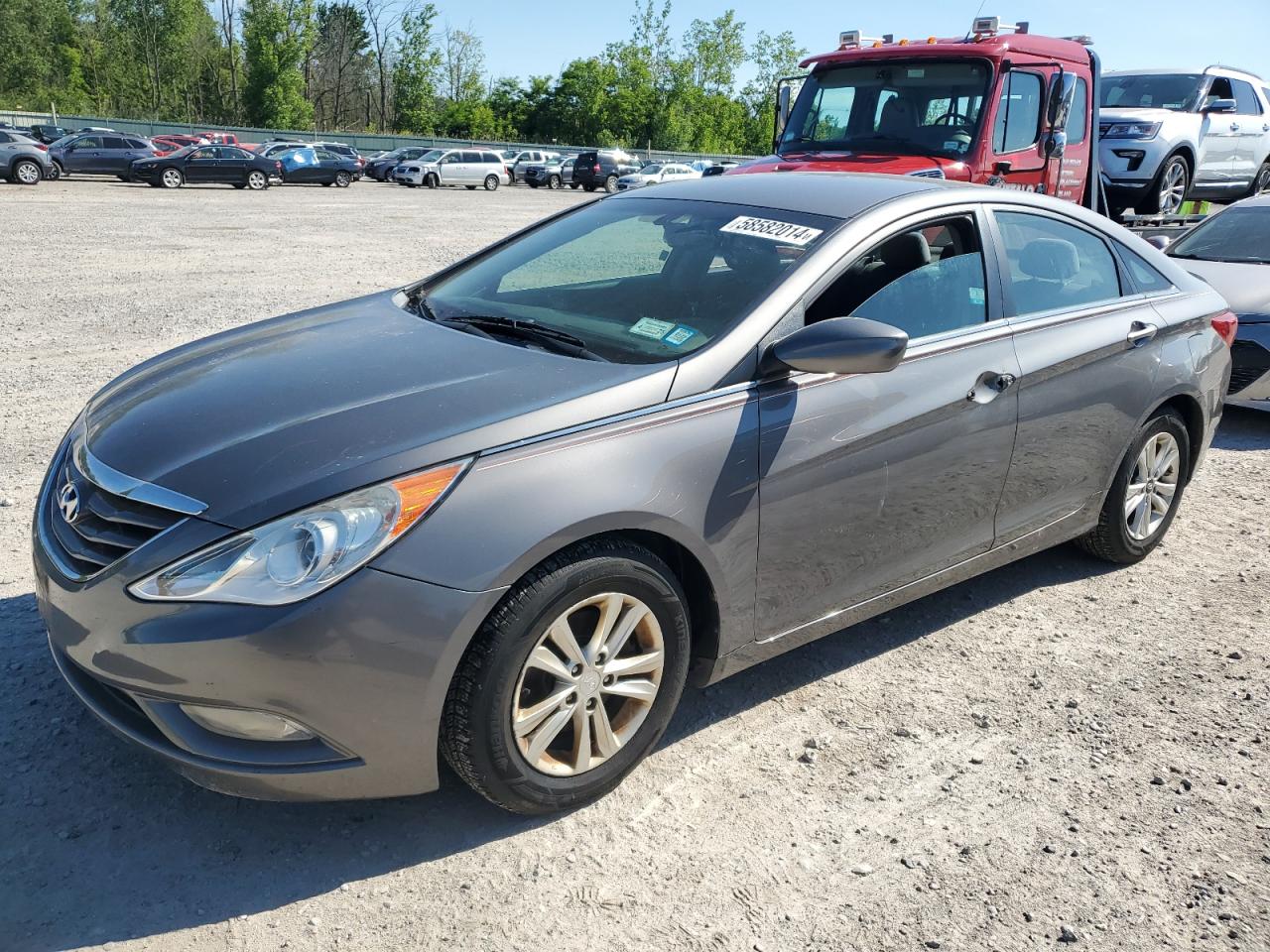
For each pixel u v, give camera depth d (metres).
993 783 3.02
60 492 2.79
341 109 91.75
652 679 2.85
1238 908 2.56
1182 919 2.52
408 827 2.71
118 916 2.37
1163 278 4.49
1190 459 4.67
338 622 2.31
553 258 3.77
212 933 2.33
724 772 3.01
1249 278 7.05
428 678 2.41
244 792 2.43
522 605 2.49
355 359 3.07
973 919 2.48
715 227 3.53
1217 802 2.98
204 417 2.77
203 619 2.30
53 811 2.70
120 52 83.12
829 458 3.08
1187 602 4.29
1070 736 3.28
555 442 2.60
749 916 2.46
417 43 79.69
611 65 80.00
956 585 4.38
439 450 2.49
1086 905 2.54
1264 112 12.79
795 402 3.01
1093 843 2.78
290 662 2.30
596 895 2.50
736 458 2.87
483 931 2.38
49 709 3.13
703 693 3.43
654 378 2.82
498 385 2.78
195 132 54.44
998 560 3.89
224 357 3.28
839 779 3.00
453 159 39.47
